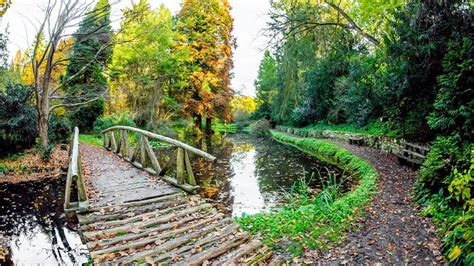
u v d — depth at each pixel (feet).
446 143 20.08
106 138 45.75
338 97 65.57
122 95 66.08
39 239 18.40
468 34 23.93
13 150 37.88
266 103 126.72
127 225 15.62
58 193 26.61
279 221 18.53
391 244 14.84
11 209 22.86
